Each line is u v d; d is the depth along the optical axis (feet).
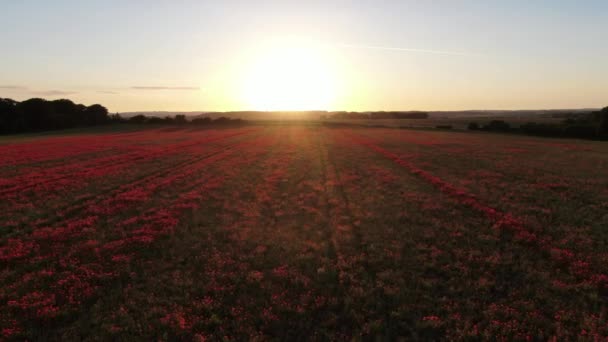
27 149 153.17
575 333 24.77
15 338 24.40
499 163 109.60
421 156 127.65
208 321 26.23
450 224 48.37
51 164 106.73
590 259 36.63
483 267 34.63
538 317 26.40
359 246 40.83
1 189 70.85
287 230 46.62
